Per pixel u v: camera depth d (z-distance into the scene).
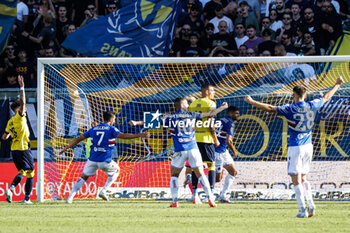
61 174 34.06
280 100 38.53
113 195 33.69
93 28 43.44
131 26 43.34
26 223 18.45
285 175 33.94
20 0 51.25
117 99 38.12
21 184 33.69
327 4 48.94
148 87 40.97
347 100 37.38
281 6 49.38
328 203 29.44
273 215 21.34
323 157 37.03
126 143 37.12
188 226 17.31
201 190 32.44
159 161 34.34
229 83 41.03
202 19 50.84
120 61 31.53
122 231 15.95
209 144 27.97
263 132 38.12
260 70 40.56
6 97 39.59
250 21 49.75
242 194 33.56
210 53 49.91
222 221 18.86
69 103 36.34
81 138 28.69
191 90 40.22
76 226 17.42
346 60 30.81
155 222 18.55
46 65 35.38
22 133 29.72
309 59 31.09
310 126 19.83
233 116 30.25
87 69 38.28
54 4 51.00
